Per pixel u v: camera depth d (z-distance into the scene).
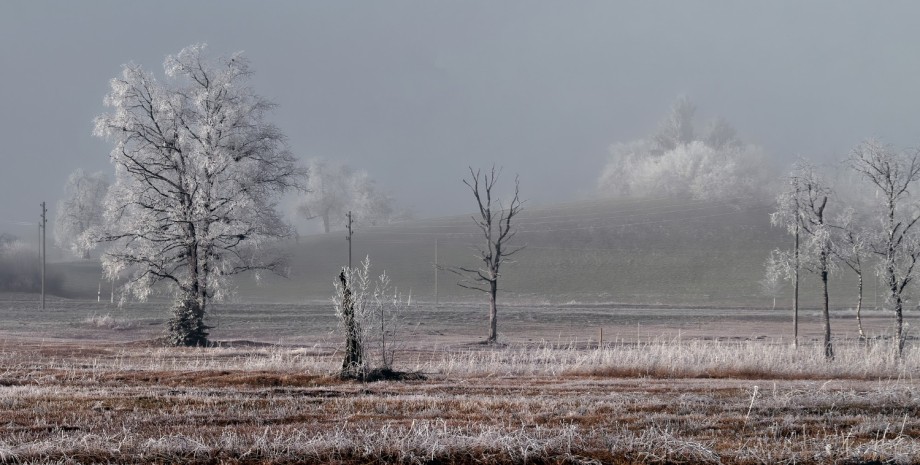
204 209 67.25
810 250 53.50
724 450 19.36
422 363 42.12
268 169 73.62
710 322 104.50
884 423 22.55
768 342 68.69
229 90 72.00
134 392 27.95
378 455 18.38
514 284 173.12
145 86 70.56
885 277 52.09
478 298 156.38
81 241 70.19
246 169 70.50
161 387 30.20
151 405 25.12
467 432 20.52
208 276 67.56
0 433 20.25
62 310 114.62
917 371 40.31
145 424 21.78
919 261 51.31
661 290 165.12
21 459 17.64
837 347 55.91
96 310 115.12
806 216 54.41
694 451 18.80
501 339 74.88
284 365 38.28
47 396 26.39
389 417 23.44
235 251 71.81
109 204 70.81
